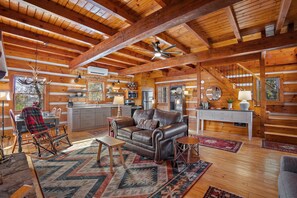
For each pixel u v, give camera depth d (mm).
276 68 5336
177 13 2354
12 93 4785
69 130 5668
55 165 2809
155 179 2328
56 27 3428
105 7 2584
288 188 1257
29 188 1182
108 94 7238
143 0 2641
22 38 4113
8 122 4699
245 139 4508
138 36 3008
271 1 2742
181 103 7762
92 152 3457
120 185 2178
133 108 7625
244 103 4855
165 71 8172
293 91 5082
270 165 2805
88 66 6246
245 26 3654
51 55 5422
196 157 2955
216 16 3203
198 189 2090
